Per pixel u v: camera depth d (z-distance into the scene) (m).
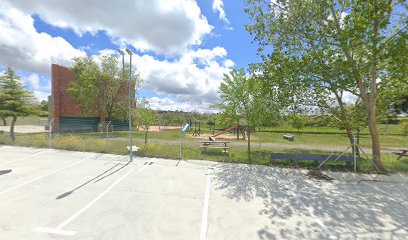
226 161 9.14
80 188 5.62
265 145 15.41
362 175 7.45
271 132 27.14
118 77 25.36
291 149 13.33
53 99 23.23
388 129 24.47
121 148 10.82
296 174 7.48
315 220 4.20
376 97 8.97
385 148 14.69
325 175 7.38
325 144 16.30
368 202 5.16
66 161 8.54
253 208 4.70
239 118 10.26
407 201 5.25
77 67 23.44
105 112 26.33
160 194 5.36
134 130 29.02
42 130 24.28
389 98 9.23
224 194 5.51
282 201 5.14
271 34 9.02
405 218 4.35
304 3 8.29
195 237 3.48
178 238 3.44
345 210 4.69
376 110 9.45
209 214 4.34
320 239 3.54
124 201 4.85
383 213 4.57
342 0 8.39
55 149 10.81
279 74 8.25
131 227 3.73
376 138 8.34
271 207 4.77
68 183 6.01
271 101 9.53
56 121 23.30
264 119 9.69
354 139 8.39
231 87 10.30
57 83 23.53
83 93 23.14
